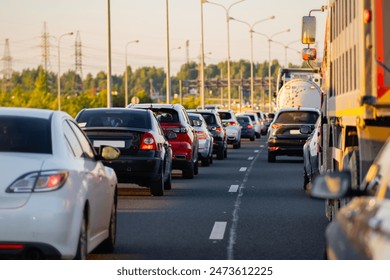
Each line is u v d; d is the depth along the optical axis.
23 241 16.08
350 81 20.89
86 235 17.92
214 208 31.94
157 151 35.66
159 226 26.55
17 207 16.16
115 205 21.66
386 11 18.11
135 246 22.33
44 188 16.31
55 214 16.20
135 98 131.25
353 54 20.27
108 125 36.25
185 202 34.19
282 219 28.47
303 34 30.72
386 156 12.34
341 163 23.00
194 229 25.81
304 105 90.94
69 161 17.23
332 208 26.47
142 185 36.72
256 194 37.88
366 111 18.22
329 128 27.08
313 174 38.12
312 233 24.95
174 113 47.31
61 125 18.09
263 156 75.81
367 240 9.52
